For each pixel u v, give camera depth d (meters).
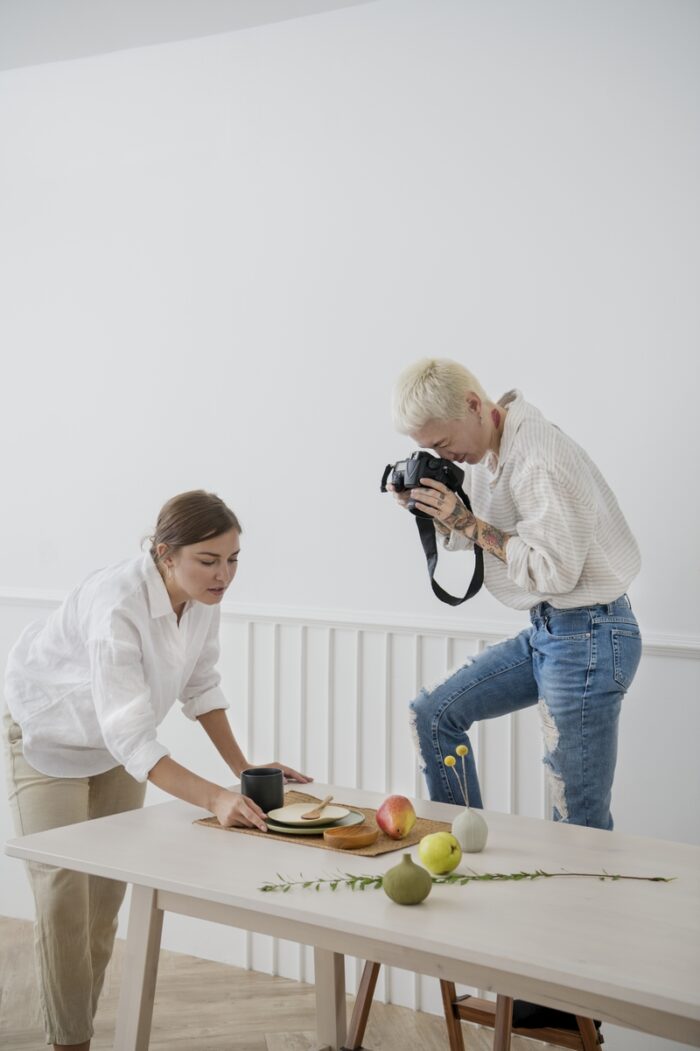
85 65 3.54
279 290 3.21
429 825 1.88
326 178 3.15
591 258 2.76
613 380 2.72
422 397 2.17
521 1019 1.95
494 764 2.84
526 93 2.87
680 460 2.62
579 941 1.33
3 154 3.66
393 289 3.04
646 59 2.71
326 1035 2.17
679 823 2.60
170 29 3.35
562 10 2.82
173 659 2.18
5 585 3.62
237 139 3.29
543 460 2.09
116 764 2.37
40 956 2.17
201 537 2.03
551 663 2.19
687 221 2.64
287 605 3.18
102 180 3.50
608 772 2.18
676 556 2.62
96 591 2.14
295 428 3.17
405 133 3.04
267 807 1.94
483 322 2.91
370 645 3.02
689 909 1.46
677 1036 1.23
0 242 3.65
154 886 1.58
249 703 3.20
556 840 1.81
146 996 1.70
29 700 2.29
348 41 3.14
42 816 2.27
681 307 2.64
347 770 3.06
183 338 3.35
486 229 2.91
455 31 2.98
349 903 1.48
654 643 2.61
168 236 3.39
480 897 1.51
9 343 3.63
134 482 3.42
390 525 3.02
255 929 1.60
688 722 2.59
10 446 3.62
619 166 2.73
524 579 2.11
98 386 3.48
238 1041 2.64
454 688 2.35
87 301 3.51
